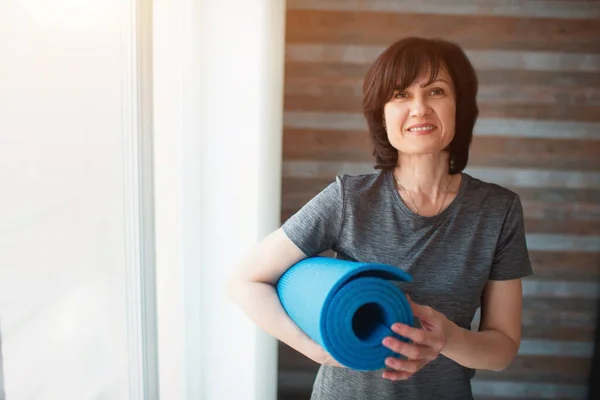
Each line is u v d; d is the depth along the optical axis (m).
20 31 1.12
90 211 1.31
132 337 1.44
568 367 2.32
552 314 2.28
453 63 1.06
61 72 1.21
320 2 2.08
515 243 1.11
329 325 0.90
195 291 1.81
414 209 1.09
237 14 1.71
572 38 2.11
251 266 1.10
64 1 1.20
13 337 1.15
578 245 2.23
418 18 2.10
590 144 2.17
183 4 1.67
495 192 1.12
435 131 1.04
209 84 1.73
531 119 2.16
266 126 1.77
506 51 2.12
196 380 1.84
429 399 1.12
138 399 1.46
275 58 1.74
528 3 2.09
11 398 1.15
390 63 1.04
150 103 1.42
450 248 1.09
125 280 1.42
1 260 1.13
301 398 2.31
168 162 1.75
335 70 2.12
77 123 1.26
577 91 2.14
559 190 2.20
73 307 1.29
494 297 1.15
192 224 1.79
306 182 2.18
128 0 1.34
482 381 2.34
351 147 2.16
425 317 0.96
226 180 1.79
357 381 1.14
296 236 1.08
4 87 1.11
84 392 1.33
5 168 1.12
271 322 1.05
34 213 1.18
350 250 1.09
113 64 1.34
